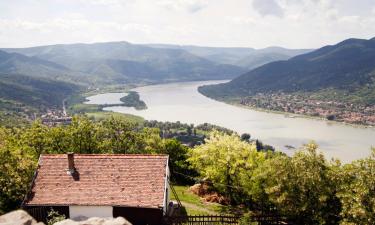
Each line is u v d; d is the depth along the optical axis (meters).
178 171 67.12
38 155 58.09
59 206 35.84
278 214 38.59
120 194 36.41
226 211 43.50
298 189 35.38
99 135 64.50
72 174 37.97
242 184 44.66
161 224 35.66
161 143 70.25
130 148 67.69
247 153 48.72
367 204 29.88
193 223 35.53
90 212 35.88
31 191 36.72
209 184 52.75
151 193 36.44
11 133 65.00
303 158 35.69
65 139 61.16
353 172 32.59
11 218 12.38
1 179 38.25
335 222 34.69
